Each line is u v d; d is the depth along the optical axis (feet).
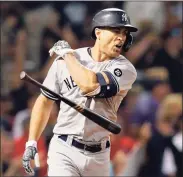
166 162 89.76
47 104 57.41
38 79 108.78
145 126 90.02
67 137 56.90
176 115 91.35
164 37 112.68
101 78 54.70
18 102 105.29
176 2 114.73
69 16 116.57
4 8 115.03
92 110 55.42
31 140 57.00
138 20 113.09
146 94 101.14
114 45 55.52
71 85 56.08
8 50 113.09
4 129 98.27
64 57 55.52
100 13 55.88
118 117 91.15
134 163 86.38
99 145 57.11
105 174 58.34
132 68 56.54
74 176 57.26
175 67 110.11
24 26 115.03
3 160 88.53
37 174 85.51
